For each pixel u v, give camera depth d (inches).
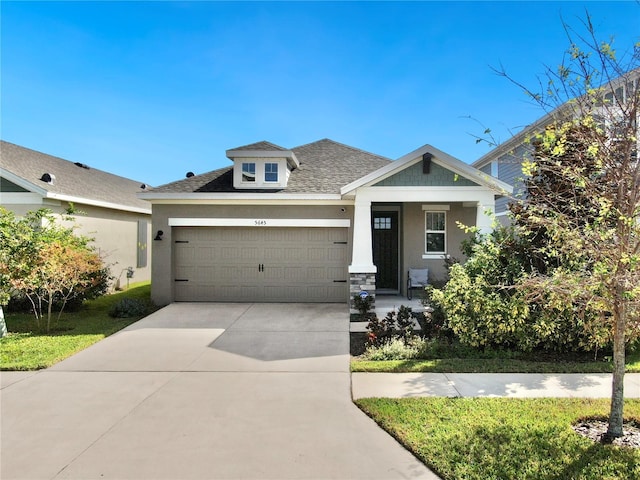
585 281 163.3
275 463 152.5
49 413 196.7
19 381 241.1
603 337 211.6
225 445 165.6
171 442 168.2
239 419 189.5
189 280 490.6
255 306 463.8
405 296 502.6
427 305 378.0
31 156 641.0
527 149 232.8
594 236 159.9
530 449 155.1
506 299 286.7
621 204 155.9
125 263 695.1
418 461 153.3
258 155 488.4
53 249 369.4
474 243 368.2
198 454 158.9
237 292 489.1
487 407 196.1
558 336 275.7
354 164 569.0
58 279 377.7
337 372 255.8
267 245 487.5
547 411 190.5
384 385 231.0
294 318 405.7
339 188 488.4
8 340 331.6
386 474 145.2
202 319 402.9
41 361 273.7
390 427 175.9
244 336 342.6
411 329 331.6
